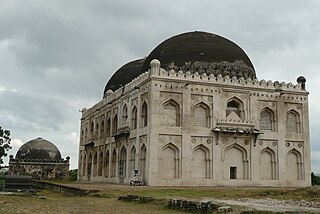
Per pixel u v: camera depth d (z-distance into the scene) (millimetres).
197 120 39469
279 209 15508
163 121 38094
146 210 17766
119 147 46344
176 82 38844
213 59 42719
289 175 42000
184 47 43375
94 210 17969
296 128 43344
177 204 18078
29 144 79562
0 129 62594
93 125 59531
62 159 78000
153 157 37031
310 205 18297
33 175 74875
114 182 47219
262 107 41719
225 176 39375
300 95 43562
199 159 38969
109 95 52469
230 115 40594
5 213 16328
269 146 41438
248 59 45781
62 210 18078
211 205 16047
